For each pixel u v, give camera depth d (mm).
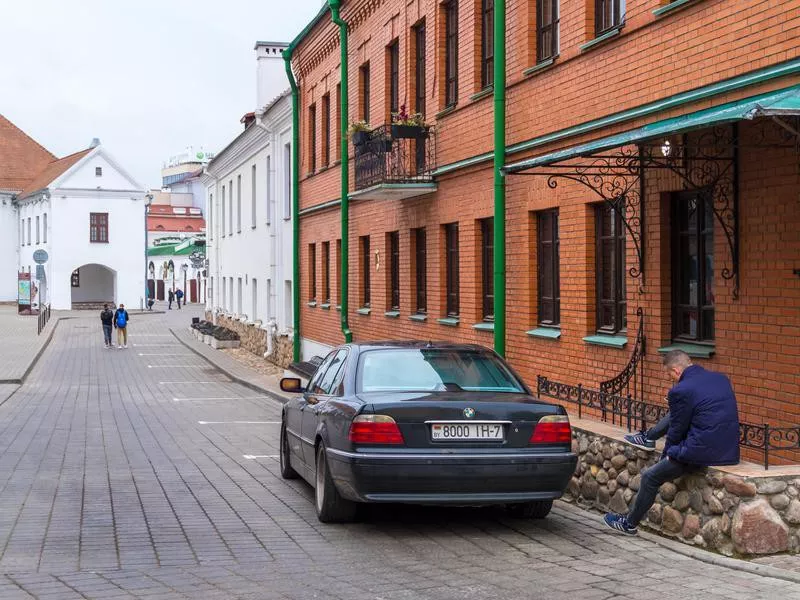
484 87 15328
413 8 18219
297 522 9047
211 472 12336
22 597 6430
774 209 8516
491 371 9008
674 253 10352
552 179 12688
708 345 9695
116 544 8188
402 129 17078
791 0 8109
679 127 7242
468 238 15836
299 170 28859
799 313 8242
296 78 28672
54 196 72062
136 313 71438
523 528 8586
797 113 6285
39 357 38281
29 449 14828
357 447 8016
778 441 8266
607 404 10203
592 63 11594
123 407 22234
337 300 25125
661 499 8117
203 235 97000
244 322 40031
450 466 7918
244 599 6348
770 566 6887
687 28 9656
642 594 6320
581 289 12125
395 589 6570
